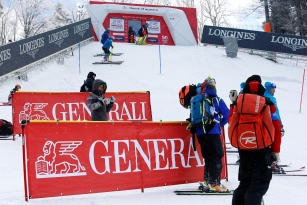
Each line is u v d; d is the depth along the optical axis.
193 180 6.70
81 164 5.85
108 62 24.23
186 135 6.68
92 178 5.90
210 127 6.26
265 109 4.77
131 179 6.18
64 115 11.16
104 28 31.42
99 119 8.14
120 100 11.38
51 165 5.69
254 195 4.75
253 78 5.00
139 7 31.59
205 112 6.20
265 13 38.44
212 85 6.30
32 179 5.57
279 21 42.09
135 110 11.45
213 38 30.89
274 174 8.55
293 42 29.45
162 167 6.45
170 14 31.83
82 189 5.83
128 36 31.53
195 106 6.29
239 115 4.85
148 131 6.38
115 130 6.12
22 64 21.50
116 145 6.11
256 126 4.71
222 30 30.66
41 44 23.31
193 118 6.31
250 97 4.81
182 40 32.00
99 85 8.09
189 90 6.65
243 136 4.77
